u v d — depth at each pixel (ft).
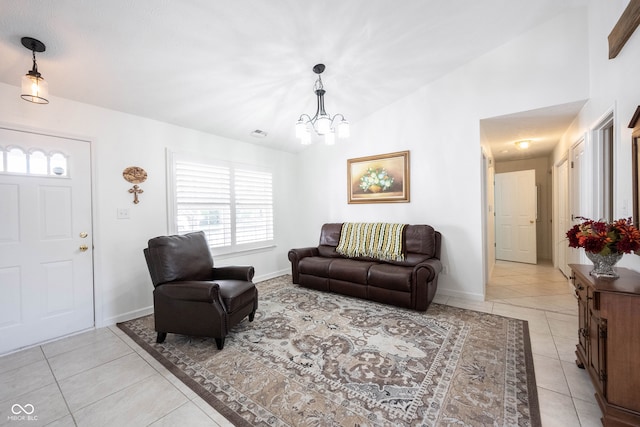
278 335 8.16
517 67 9.80
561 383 5.74
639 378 4.36
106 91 8.50
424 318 9.19
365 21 7.69
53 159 8.25
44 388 5.92
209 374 6.32
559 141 14.25
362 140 13.98
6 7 5.47
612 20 7.18
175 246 8.63
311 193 16.24
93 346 7.76
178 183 11.23
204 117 11.03
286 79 9.64
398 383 5.84
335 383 5.89
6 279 7.48
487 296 11.39
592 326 5.26
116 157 9.53
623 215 6.62
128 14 6.11
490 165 15.49
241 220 13.71
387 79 10.99
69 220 8.54
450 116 11.32
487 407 5.09
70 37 6.39
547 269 16.06
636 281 5.05
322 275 12.16
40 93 6.20
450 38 9.17
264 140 14.23
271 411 5.13
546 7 8.58
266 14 6.80
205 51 7.59
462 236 11.23
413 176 12.39
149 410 5.23
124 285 9.68
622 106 6.72
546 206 19.35
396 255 11.45
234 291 8.05
